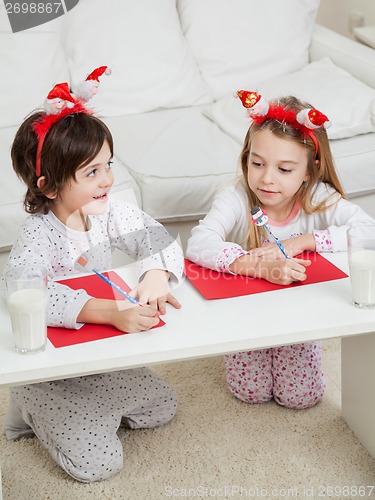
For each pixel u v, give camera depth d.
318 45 2.72
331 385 1.86
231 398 1.82
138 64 2.51
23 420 1.68
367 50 2.62
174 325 1.35
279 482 1.55
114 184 2.06
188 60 2.60
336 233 1.61
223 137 2.32
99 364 1.26
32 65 2.39
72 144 1.46
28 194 1.55
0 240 1.98
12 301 1.24
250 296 1.45
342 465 1.60
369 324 1.35
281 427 1.72
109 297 1.44
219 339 1.30
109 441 1.58
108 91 2.49
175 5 2.68
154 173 2.10
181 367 1.94
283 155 1.61
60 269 1.59
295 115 1.62
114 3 2.53
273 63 2.67
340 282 1.49
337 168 2.16
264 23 2.66
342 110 2.28
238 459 1.62
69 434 1.55
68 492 1.54
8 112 2.37
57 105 1.47
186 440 1.68
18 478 1.58
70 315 1.35
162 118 2.47
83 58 2.49
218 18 2.65
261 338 1.31
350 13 3.31
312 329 1.33
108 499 1.52
